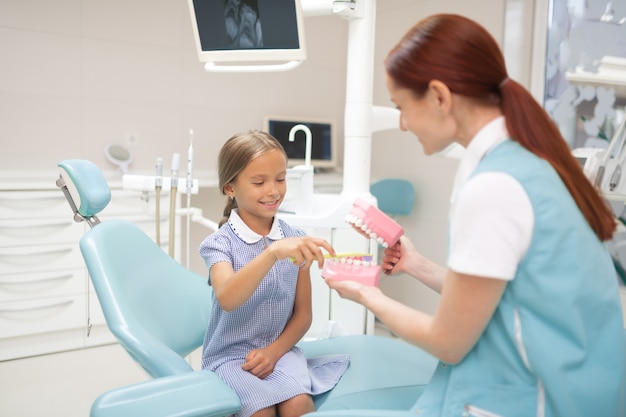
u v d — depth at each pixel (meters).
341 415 0.89
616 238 2.12
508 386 0.79
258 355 1.17
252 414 1.06
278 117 3.44
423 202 3.03
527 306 0.77
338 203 1.79
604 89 2.25
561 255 0.75
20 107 2.87
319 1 1.76
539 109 0.82
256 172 1.18
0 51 2.80
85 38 2.98
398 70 0.83
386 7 3.25
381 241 1.15
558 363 0.75
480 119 0.83
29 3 2.83
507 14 2.53
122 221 1.33
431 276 1.19
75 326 2.70
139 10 3.10
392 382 1.21
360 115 1.80
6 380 2.40
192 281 1.41
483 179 0.74
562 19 2.45
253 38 1.80
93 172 1.40
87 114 3.03
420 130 0.86
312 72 3.64
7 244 2.51
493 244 0.72
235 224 1.27
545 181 0.75
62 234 2.63
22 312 2.57
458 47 0.78
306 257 1.02
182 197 3.11
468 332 0.76
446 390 0.84
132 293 1.18
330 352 1.37
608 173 1.79
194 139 3.33
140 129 3.17
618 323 0.82
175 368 1.01
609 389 0.80
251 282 1.07
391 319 0.87
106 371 2.52
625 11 2.15
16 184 2.50
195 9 1.89
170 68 3.21
